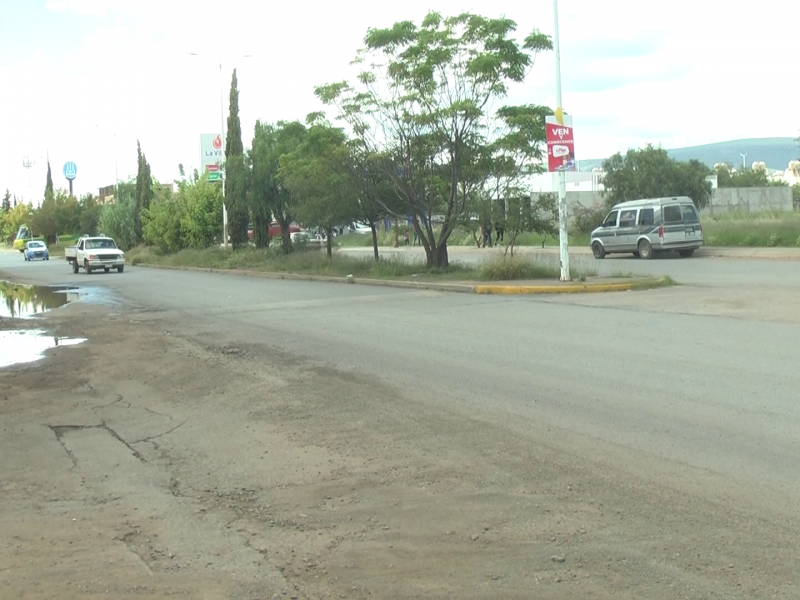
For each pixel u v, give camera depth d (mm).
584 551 5008
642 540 5145
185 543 5422
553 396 9078
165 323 17750
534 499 5949
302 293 23641
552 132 21141
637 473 6430
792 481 6129
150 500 6371
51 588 4738
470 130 24734
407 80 24734
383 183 28750
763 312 15234
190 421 8852
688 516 5516
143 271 42531
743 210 55562
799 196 70562
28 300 26359
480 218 25141
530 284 21172
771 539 5105
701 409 8266
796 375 9656
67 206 96375
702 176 49938
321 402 9320
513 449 7191
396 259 29906
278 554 5168
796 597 4359
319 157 26953
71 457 7672
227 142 44688
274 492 6395
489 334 13797
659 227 31672
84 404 9945
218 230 48844
